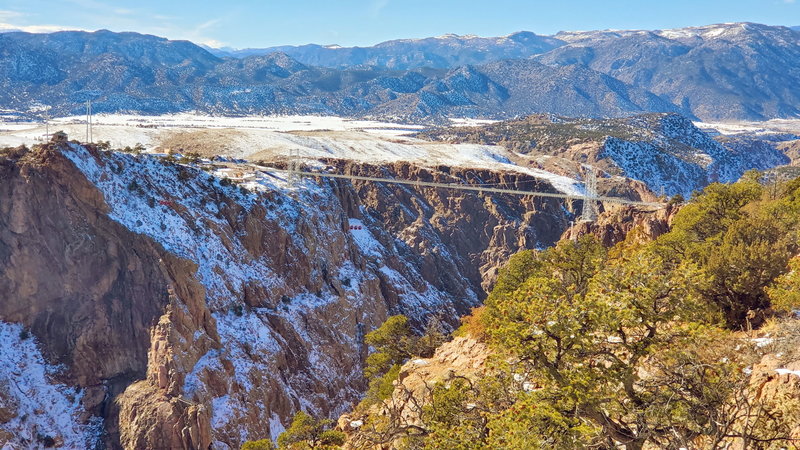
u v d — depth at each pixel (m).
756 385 25.25
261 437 83.94
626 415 26.52
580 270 49.09
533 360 27.84
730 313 37.16
